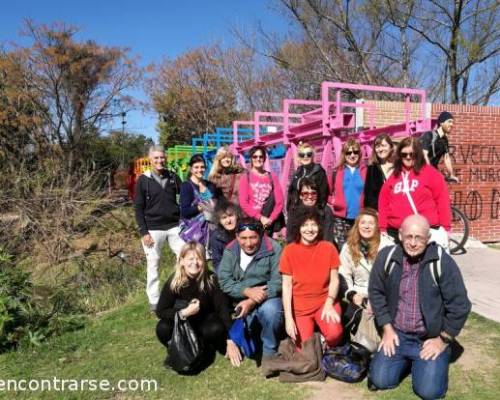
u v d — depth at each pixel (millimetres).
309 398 3613
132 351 4840
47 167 10414
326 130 7410
